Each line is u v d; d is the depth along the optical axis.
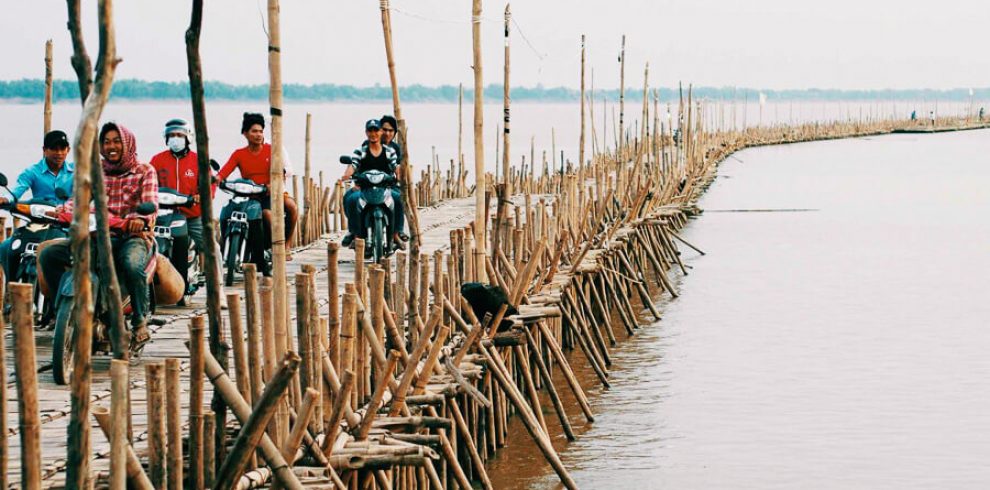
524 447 22.06
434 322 15.34
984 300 36.59
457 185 49.41
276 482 11.30
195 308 21.88
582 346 26.41
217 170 24.61
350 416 14.04
